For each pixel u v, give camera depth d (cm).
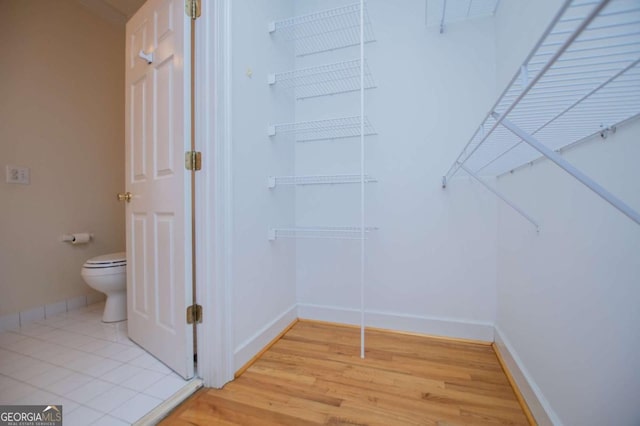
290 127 211
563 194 100
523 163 134
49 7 229
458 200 184
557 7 97
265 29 179
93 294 257
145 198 165
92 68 259
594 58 58
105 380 138
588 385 84
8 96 205
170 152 146
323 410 121
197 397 130
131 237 178
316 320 218
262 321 174
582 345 87
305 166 219
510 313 151
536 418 112
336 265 213
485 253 180
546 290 111
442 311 189
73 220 244
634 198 68
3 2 203
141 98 167
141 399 124
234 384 139
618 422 72
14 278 207
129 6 259
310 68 187
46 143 227
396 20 194
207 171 138
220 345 138
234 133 148
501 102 79
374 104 201
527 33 124
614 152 75
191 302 141
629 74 61
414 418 116
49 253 227
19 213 211
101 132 266
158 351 156
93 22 260
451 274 186
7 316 202
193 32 142
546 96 73
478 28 179
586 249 86
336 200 212
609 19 70
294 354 168
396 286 198
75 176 246
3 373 144
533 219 121
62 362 155
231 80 142
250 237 162
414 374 146
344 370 150
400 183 196
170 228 147
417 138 192
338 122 207
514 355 141
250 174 163
